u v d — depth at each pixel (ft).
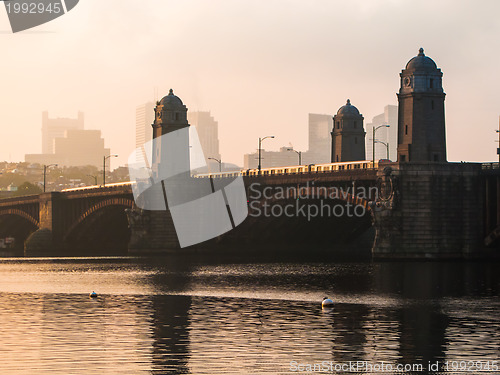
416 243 456.45
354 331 207.00
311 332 205.46
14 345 189.26
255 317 232.73
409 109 468.75
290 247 601.21
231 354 179.42
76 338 197.98
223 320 226.99
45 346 187.83
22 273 422.00
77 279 376.07
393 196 454.81
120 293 304.50
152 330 209.56
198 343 191.11
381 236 460.96
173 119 611.47
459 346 187.21
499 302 266.16
